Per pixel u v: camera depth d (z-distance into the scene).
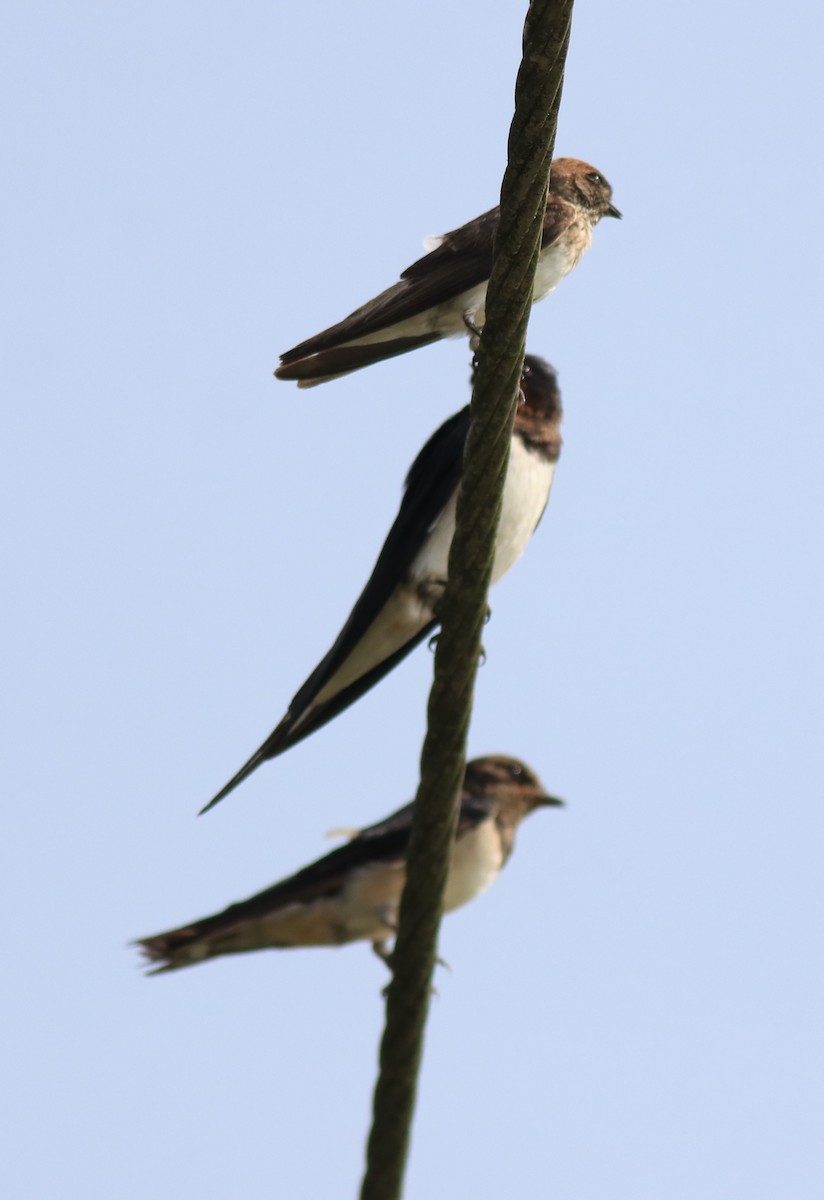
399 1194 8.23
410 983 8.05
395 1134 8.18
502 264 7.48
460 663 7.85
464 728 7.90
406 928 8.02
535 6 7.04
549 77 7.14
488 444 7.68
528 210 7.37
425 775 7.92
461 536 7.79
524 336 7.57
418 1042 8.10
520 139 7.27
